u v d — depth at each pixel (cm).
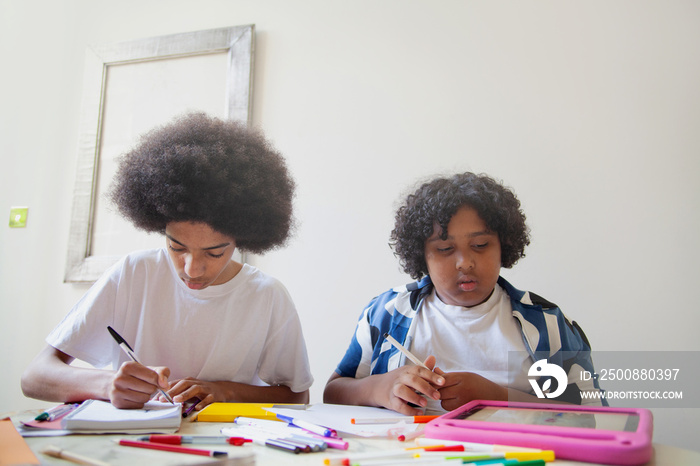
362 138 159
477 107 152
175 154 87
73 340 96
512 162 147
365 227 154
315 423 68
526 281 141
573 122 145
